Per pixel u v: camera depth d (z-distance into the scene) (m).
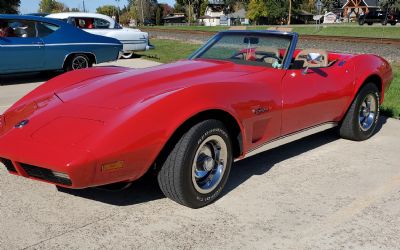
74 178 2.76
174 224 3.14
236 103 3.43
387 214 3.33
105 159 2.80
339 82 4.64
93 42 10.40
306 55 4.94
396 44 19.39
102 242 2.89
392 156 4.68
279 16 83.94
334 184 3.89
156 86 3.50
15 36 9.27
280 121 3.96
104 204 3.45
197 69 4.00
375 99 5.27
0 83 9.54
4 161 3.17
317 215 3.30
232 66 4.22
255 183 3.90
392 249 2.85
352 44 19.91
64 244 2.86
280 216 3.28
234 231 3.05
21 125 3.21
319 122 4.56
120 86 3.55
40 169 2.91
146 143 2.92
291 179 4.00
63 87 3.93
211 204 3.47
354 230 3.08
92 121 3.02
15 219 3.19
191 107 3.09
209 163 3.34
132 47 14.39
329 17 81.44
